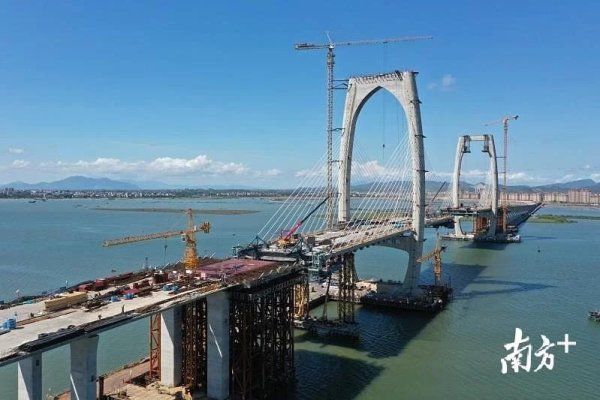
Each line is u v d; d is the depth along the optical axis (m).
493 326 84.50
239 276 56.06
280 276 60.06
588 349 73.06
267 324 58.16
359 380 61.41
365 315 91.00
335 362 67.25
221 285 52.31
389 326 84.19
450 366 66.06
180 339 55.22
